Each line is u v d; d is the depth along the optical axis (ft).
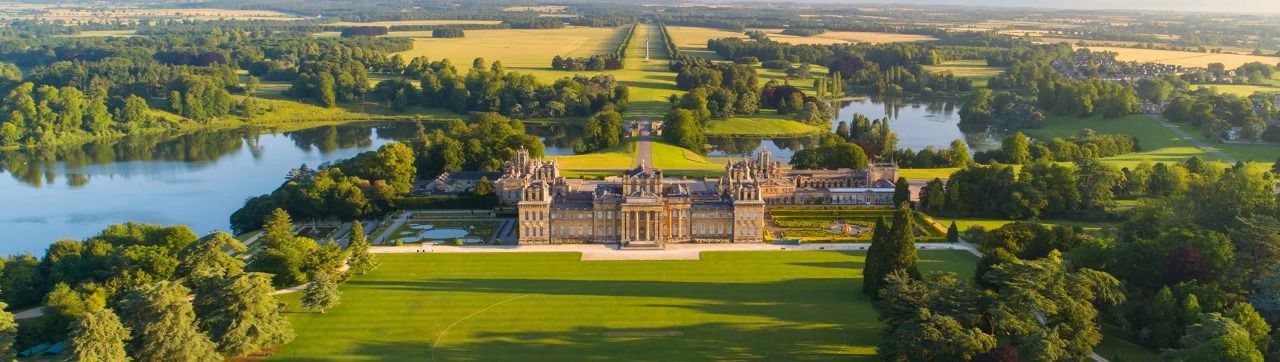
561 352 650.43
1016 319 576.61
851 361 630.33
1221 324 538.88
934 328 565.53
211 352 603.67
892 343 586.04
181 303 603.26
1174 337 619.26
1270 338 574.97
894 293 627.05
